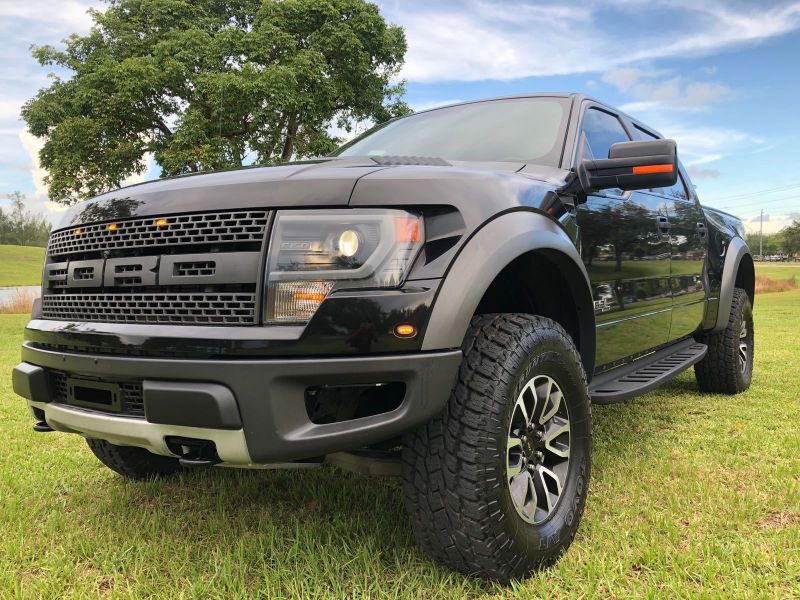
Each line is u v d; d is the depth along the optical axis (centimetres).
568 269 225
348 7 1619
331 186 173
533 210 208
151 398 170
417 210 176
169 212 183
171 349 171
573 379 213
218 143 1391
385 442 206
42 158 1633
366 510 241
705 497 243
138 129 1627
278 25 1547
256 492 269
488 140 284
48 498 268
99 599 184
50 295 219
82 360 188
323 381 164
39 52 1639
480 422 175
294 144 1580
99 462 323
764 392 473
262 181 178
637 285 302
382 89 1792
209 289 174
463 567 182
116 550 214
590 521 227
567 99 301
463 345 187
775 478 268
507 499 180
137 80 1449
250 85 1370
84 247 204
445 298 171
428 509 179
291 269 167
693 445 325
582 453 218
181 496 271
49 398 210
